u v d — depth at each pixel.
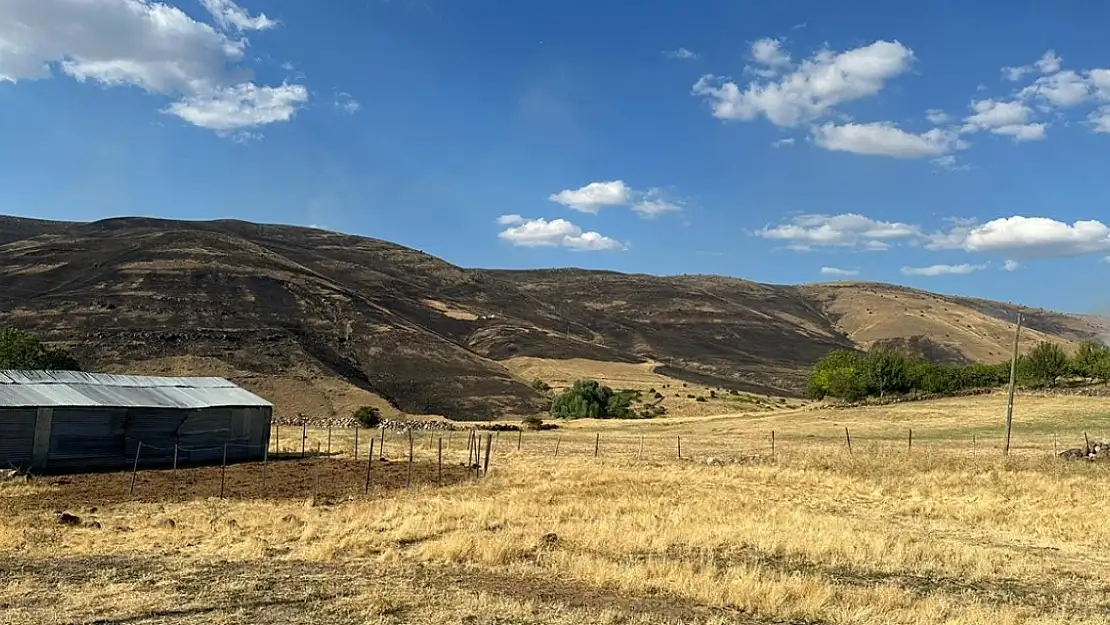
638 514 21.53
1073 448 37.59
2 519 19.72
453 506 22.28
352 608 11.81
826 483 29.66
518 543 17.11
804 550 17.50
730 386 163.50
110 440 34.22
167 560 15.28
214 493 26.33
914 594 13.94
